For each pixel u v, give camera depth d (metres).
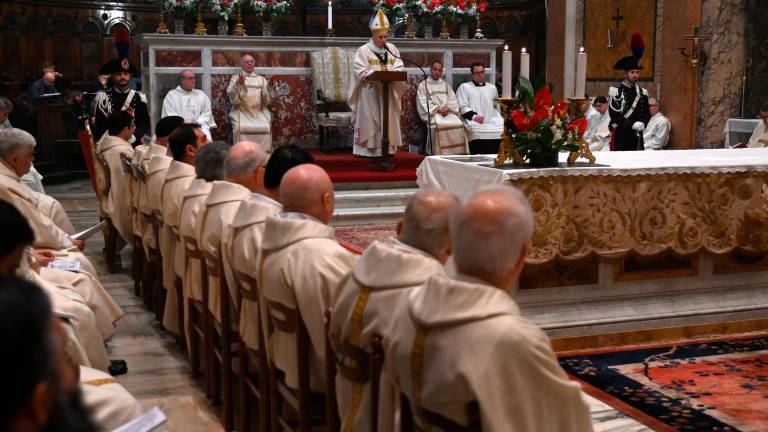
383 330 4.02
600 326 8.87
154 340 9.67
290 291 5.14
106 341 8.52
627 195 8.70
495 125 19.88
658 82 20.25
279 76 19.22
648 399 7.10
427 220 4.30
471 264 3.62
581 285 8.95
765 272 9.62
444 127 19.28
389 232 14.75
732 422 6.55
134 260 11.67
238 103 18.25
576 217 8.57
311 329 5.05
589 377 7.72
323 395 5.74
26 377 1.95
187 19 28.70
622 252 8.73
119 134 13.16
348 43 19.38
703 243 9.02
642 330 8.96
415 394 3.58
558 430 3.42
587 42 21.62
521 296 8.73
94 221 17.91
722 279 9.47
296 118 19.50
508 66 8.84
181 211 8.07
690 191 8.90
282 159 6.29
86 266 9.02
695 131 19.44
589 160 8.98
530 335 3.37
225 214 6.94
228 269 6.67
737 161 9.38
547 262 8.48
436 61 20.06
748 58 19.28
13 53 27.39
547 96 8.72
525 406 3.34
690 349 8.60
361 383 4.35
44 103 24.53
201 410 7.47
